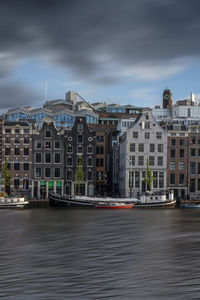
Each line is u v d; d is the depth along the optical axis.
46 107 194.38
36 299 24.08
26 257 35.62
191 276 28.27
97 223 61.25
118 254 36.66
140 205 92.75
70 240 44.84
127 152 116.94
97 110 196.12
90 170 116.44
